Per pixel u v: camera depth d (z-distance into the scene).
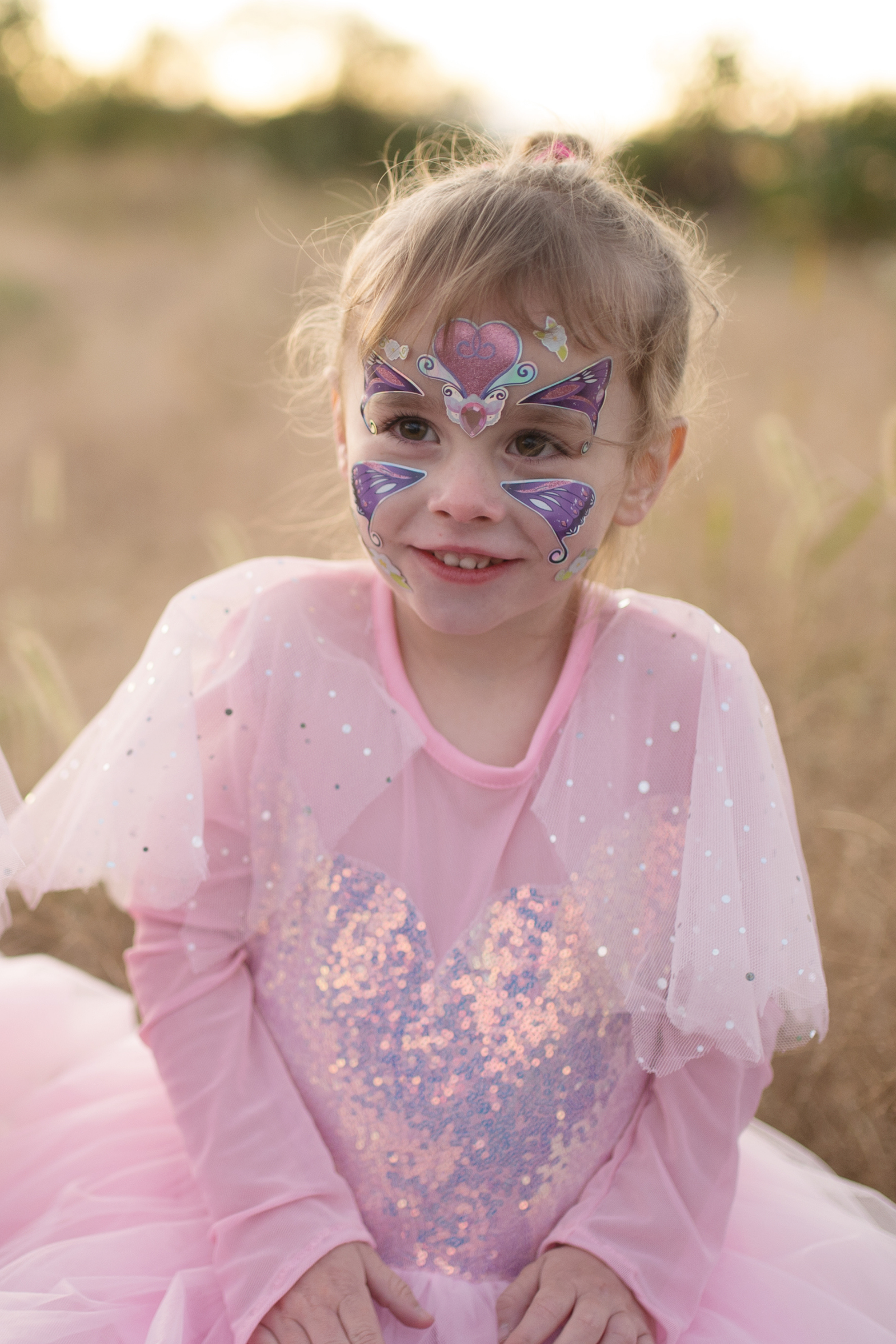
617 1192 1.26
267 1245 1.18
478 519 1.14
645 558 3.35
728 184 13.51
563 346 1.13
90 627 3.63
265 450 5.18
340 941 1.26
